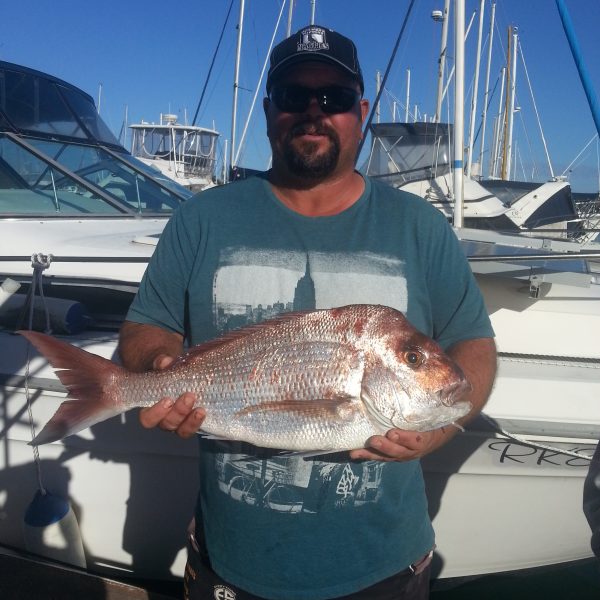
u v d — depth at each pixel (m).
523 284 3.18
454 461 2.83
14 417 3.06
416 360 1.66
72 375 1.83
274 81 1.92
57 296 3.53
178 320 2.05
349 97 1.87
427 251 1.91
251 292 1.88
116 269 3.55
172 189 5.37
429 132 10.04
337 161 1.87
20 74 4.89
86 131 5.25
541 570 3.28
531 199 10.17
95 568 3.20
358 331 1.68
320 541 1.84
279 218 1.92
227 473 1.91
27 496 3.12
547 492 2.95
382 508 1.86
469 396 1.78
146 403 1.81
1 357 3.06
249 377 1.73
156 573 3.15
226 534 1.90
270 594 1.86
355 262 1.86
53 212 4.53
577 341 3.14
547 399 2.82
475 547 3.04
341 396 1.67
